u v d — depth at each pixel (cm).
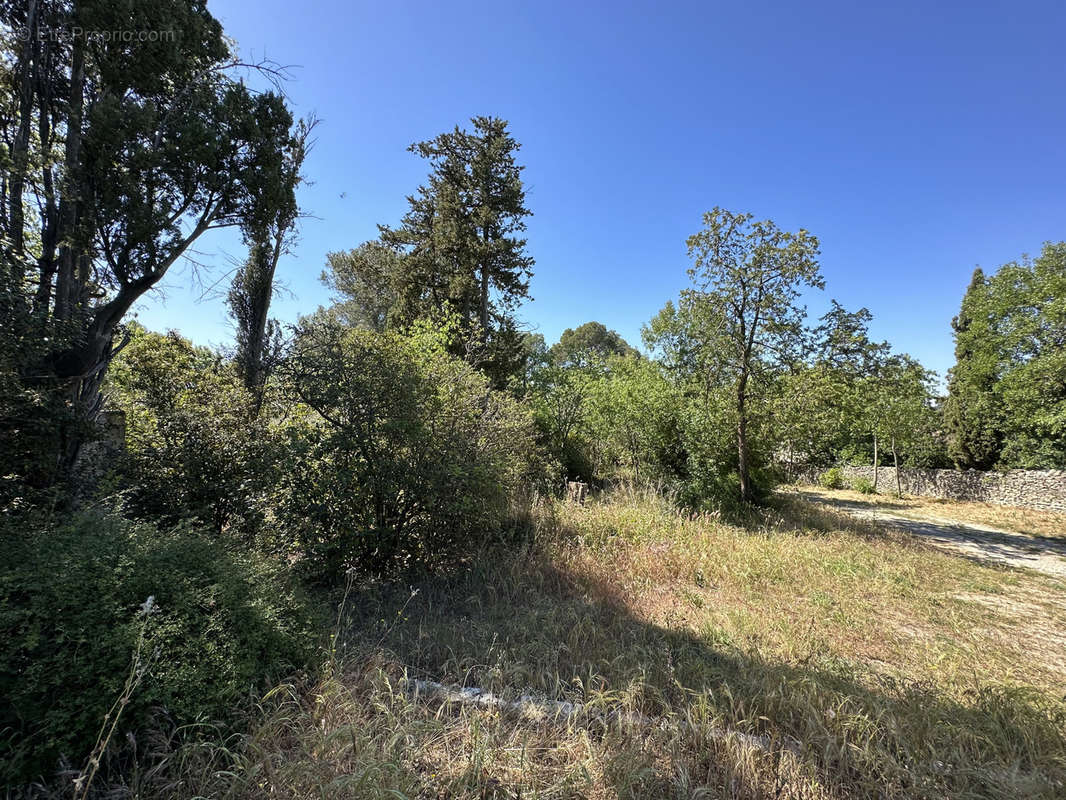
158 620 227
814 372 1049
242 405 566
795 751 247
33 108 597
